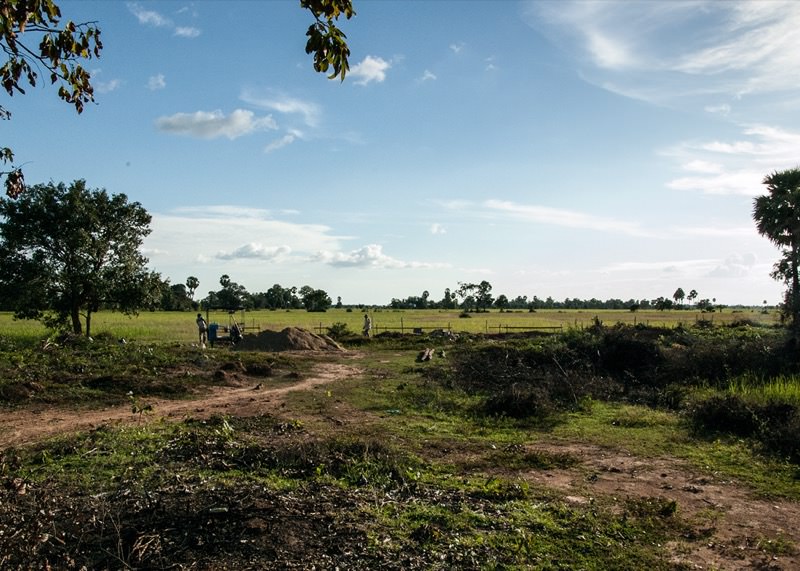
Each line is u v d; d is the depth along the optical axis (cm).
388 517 613
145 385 1534
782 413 1144
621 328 2164
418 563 507
